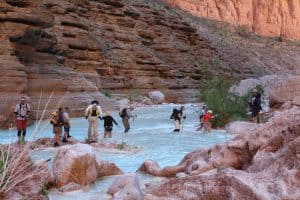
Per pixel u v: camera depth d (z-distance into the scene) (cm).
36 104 1922
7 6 2047
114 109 2528
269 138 603
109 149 1123
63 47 2852
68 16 3158
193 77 4459
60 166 651
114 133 1554
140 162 936
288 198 457
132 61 3756
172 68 4191
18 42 2042
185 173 696
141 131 1620
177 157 1003
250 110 1808
